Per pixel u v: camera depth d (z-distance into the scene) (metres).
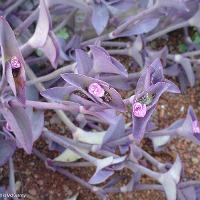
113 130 0.69
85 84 0.53
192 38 0.99
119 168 0.71
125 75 0.58
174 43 0.99
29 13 0.84
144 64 0.83
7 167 0.79
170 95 0.93
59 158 0.77
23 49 0.65
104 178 0.69
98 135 0.75
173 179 0.69
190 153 0.87
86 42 0.84
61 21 0.89
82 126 0.80
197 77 0.94
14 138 0.66
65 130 0.84
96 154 0.82
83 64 0.59
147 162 0.83
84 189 0.80
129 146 0.72
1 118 0.70
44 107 0.58
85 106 0.57
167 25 0.93
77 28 0.89
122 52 0.85
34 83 0.72
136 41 0.82
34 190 0.79
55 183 0.80
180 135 0.71
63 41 0.83
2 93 0.60
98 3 0.79
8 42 0.52
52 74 0.70
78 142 0.74
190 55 0.90
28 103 0.58
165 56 0.84
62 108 0.59
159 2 0.73
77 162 0.78
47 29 0.60
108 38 0.81
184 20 0.92
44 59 0.83
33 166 0.80
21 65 0.52
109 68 0.57
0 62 0.63
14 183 0.74
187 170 0.86
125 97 0.88
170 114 0.91
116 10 0.81
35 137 0.68
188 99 0.93
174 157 0.86
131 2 0.81
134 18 0.76
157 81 0.56
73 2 0.73
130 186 0.76
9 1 0.82
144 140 0.86
